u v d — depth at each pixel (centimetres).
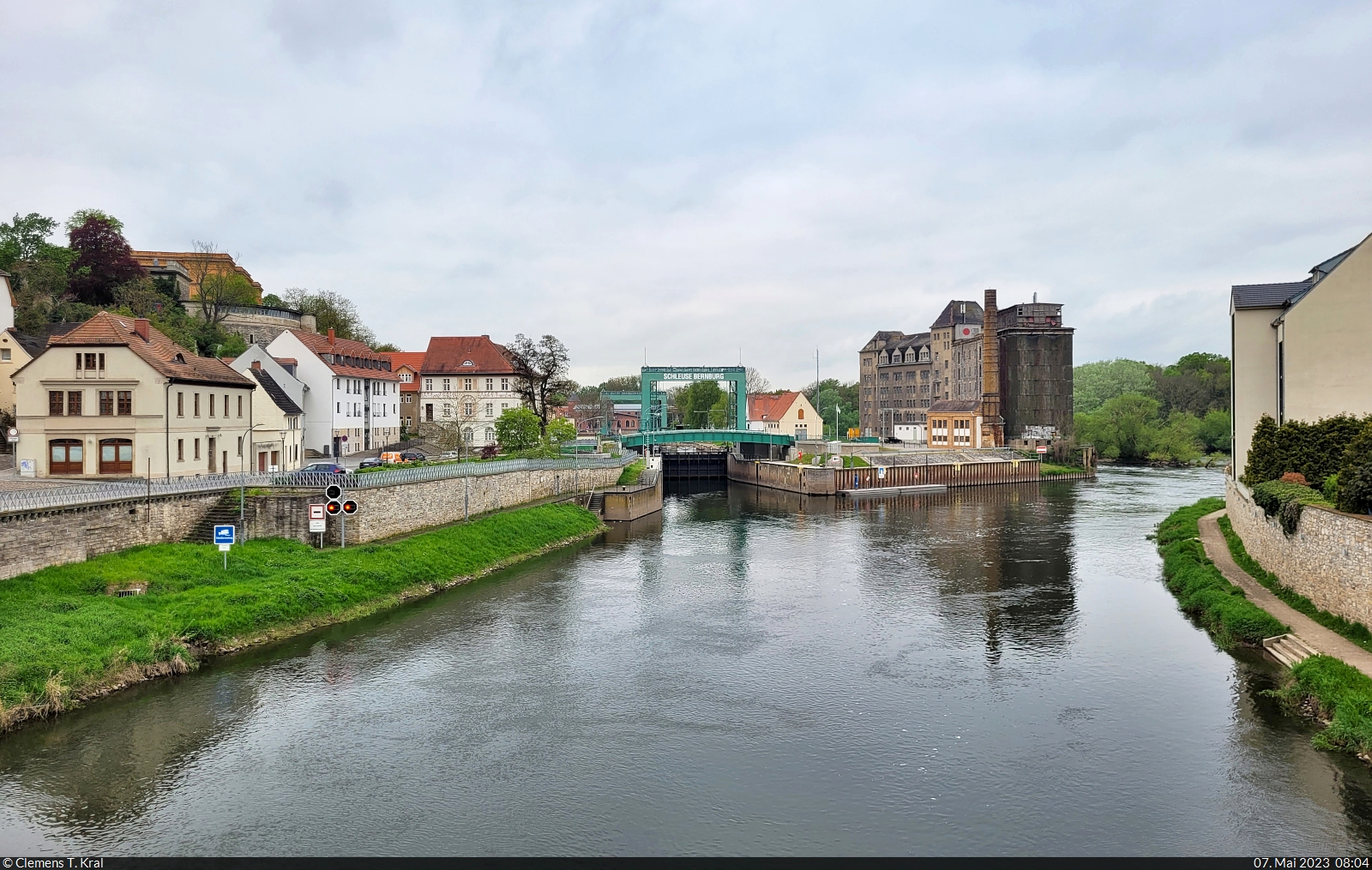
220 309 10881
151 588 3675
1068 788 2478
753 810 2355
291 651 3594
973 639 3947
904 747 2759
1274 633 3588
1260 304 6031
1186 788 2459
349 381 9088
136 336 5097
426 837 2191
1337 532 3506
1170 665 3519
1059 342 15138
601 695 3200
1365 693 2758
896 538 7106
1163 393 18562
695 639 3931
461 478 6103
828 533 7438
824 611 4478
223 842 2139
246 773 2508
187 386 5191
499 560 5612
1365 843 2159
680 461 14775
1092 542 6850
